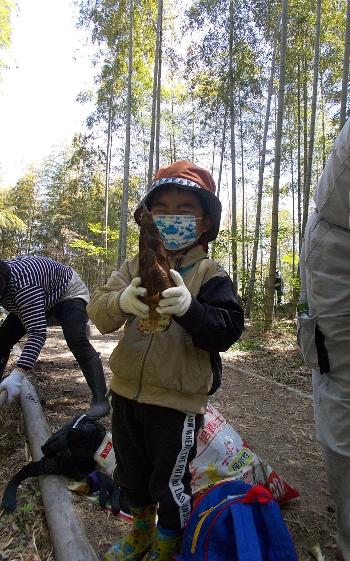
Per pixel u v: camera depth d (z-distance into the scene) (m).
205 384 1.61
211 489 1.81
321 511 2.29
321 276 1.81
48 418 3.30
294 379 4.89
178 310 1.38
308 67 10.26
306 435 3.24
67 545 1.82
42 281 3.10
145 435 1.62
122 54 10.66
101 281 17.86
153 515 1.77
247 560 1.49
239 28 9.84
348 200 1.66
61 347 5.92
